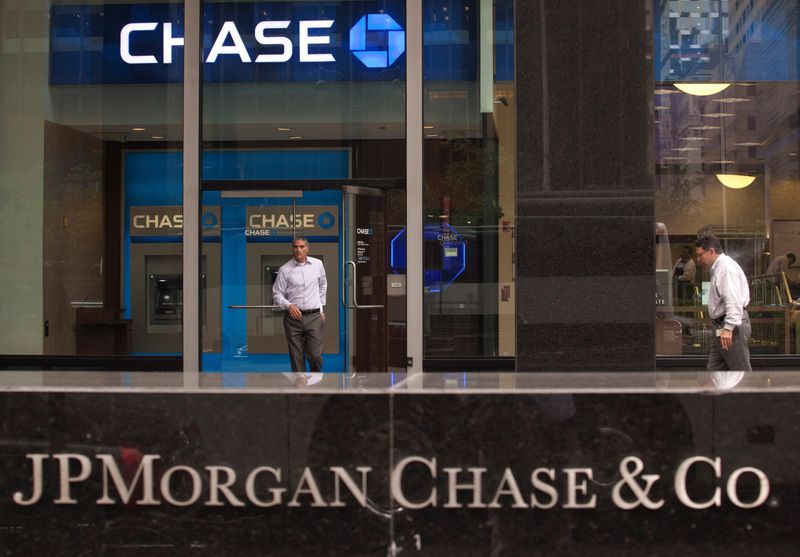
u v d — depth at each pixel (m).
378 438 3.92
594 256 6.34
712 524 3.87
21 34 9.76
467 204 9.31
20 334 9.73
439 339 9.30
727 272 7.68
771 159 9.24
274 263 9.64
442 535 3.90
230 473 3.94
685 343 9.17
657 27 9.29
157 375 4.60
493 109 9.30
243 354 9.65
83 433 3.99
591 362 6.36
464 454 3.90
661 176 9.28
